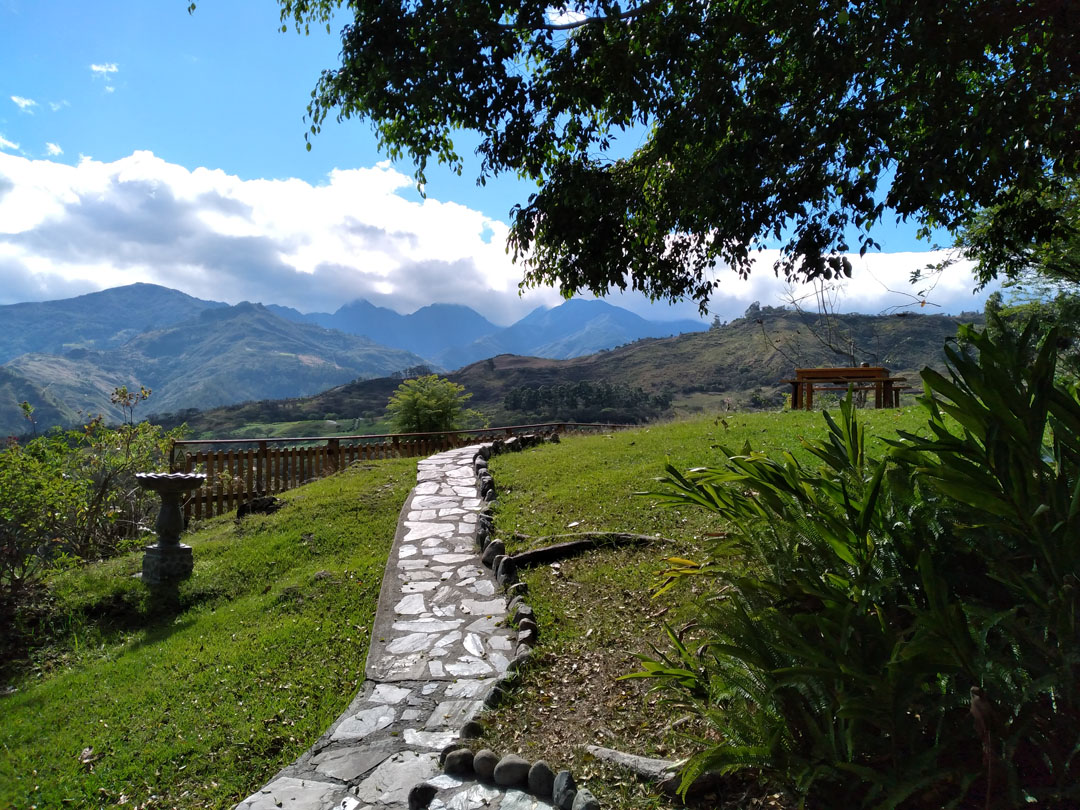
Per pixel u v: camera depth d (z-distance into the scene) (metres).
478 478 11.20
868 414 11.94
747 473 3.00
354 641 6.06
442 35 4.83
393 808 3.47
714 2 4.86
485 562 7.39
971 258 7.97
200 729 4.88
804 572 2.74
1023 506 2.20
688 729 3.57
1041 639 2.15
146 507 11.87
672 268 6.57
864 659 2.48
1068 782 2.01
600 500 8.63
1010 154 5.04
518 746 3.79
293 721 4.88
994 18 4.24
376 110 5.43
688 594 5.32
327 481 12.33
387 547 8.58
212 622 6.96
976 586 2.49
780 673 2.55
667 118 4.84
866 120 4.60
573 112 5.32
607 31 5.05
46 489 8.98
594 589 6.03
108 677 5.98
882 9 4.28
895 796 2.16
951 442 2.38
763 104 4.91
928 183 4.61
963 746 2.35
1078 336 3.00
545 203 5.57
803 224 5.10
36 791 4.29
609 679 4.43
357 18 5.08
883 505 2.70
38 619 7.36
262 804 3.58
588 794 3.14
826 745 2.49
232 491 12.52
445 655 5.41
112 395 12.64
